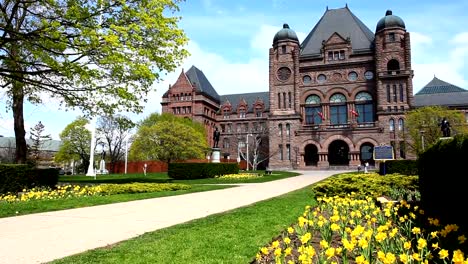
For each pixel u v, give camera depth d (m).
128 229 9.54
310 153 71.12
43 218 11.33
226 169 40.06
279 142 69.88
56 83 21.11
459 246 6.52
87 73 18.22
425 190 10.98
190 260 6.32
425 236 7.41
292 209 12.62
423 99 72.50
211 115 100.69
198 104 94.06
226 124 103.50
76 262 6.25
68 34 17.91
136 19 20.27
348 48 70.38
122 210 13.22
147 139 63.88
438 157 9.41
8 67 20.39
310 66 72.06
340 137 66.19
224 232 8.69
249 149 96.06
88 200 15.87
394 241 6.76
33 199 16.31
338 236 8.16
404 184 16.73
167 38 21.22
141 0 20.66
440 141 9.59
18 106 24.02
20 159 23.83
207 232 8.70
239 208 13.31
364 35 72.56
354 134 65.44
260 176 38.56
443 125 29.34
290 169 67.56
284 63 72.19
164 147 62.75
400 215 9.88
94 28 17.92
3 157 88.31
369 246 5.67
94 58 19.02
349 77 69.88
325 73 71.38
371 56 68.94
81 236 8.65
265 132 96.56
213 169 37.22
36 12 19.34
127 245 7.48
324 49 71.81
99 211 12.94
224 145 102.44
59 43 16.86
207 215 11.95
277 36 73.25
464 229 7.51
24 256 6.84
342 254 5.74
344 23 75.62
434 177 9.89
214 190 22.19
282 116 70.25
